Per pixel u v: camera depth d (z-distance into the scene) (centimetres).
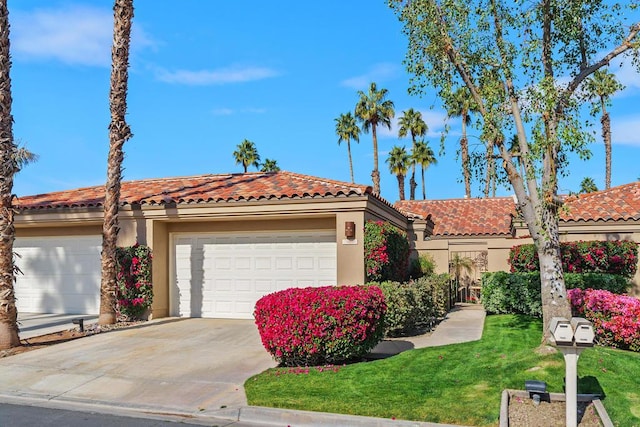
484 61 1006
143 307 1549
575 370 665
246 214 1502
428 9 1023
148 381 941
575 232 1648
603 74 1005
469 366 917
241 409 779
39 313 1773
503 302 1602
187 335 1309
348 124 5566
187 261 1636
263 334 964
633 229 1598
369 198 1438
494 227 2411
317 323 931
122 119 1475
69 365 1052
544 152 925
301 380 884
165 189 1762
